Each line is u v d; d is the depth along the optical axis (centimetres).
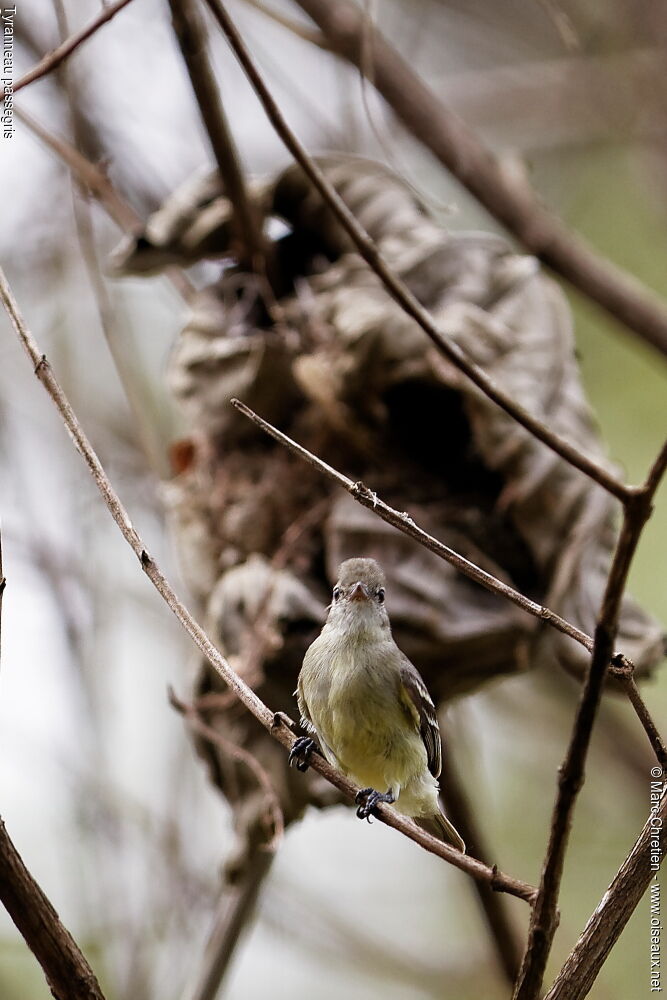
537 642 894
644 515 461
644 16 1302
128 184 1212
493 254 1005
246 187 991
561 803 493
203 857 1080
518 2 1380
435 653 877
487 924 1046
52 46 1129
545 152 1403
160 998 980
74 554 1125
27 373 1245
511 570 909
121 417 1276
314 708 821
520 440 887
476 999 1213
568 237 1161
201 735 910
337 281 998
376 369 926
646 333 1138
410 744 816
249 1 1006
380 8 1379
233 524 950
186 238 1033
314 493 946
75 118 1050
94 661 1095
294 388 969
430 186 1382
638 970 1119
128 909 1014
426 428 961
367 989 1214
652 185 1348
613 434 1373
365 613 821
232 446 981
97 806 1048
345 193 1041
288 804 873
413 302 606
